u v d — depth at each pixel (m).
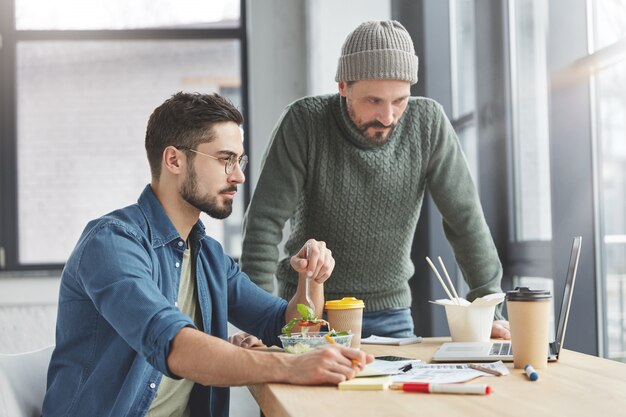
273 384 1.31
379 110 1.98
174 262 1.69
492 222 3.02
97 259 1.49
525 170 2.88
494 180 3.02
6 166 4.44
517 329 1.44
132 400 1.54
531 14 2.75
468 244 2.18
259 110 4.38
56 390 1.57
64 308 1.58
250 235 2.15
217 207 1.68
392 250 2.19
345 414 1.08
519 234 2.96
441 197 2.19
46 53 4.49
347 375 1.29
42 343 4.11
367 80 1.96
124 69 4.53
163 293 1.65
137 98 4.53
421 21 3.47
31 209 4.47
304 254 1.80
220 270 1.83
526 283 2.86
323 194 2.15
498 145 2.99
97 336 1.56
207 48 4.55
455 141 2.20
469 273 2.19
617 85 2.22
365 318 2.20
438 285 3.43
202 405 1.74
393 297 2.22
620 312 2.27
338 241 2.18
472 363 1.53
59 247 4.48
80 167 4.50
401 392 1.22
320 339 1.52
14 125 4.45
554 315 2.49
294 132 2.14
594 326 2.37
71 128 4.50
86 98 4.51
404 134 2.14
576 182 2.40
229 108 1.69
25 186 4.48
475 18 3.07
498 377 1.35
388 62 1.93
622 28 2.19
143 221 1.65
